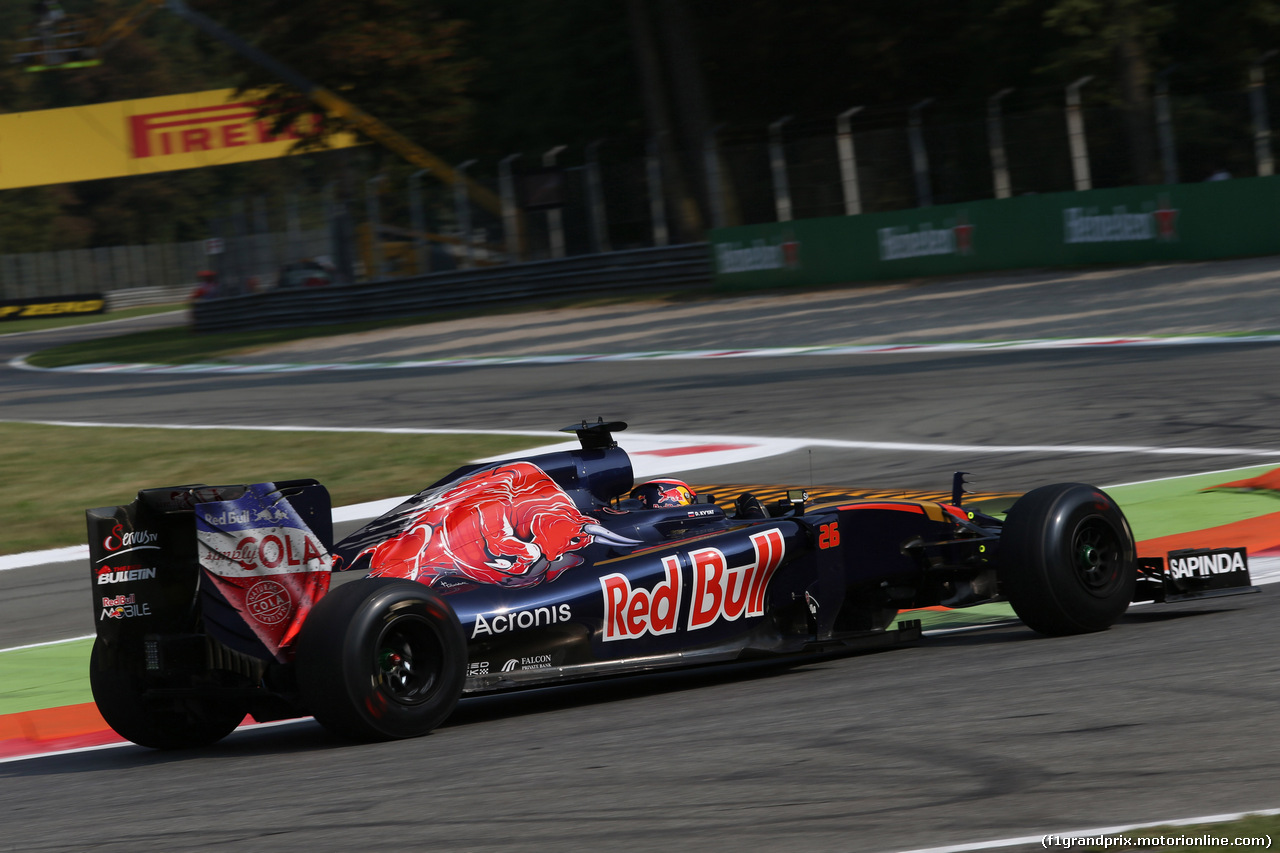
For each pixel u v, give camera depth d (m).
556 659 19.95
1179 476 37.66
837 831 13.23
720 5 135.75
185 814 15.83
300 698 18.56
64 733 23.08
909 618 27.12
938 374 62.91
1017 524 22.42
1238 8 115.81
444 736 18.97
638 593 20.59
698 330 93.56
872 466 43.31
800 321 91.31
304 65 140.88
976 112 129.38
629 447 50.62
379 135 140.38
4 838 15.59
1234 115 103.88
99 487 48.44
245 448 55.72
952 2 126.19
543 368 82.81
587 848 13.26
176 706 20.38
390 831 14.28
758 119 140.75
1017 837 12.62
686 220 121.56
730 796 14.66
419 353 101.44
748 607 21.67
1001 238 102.06
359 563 20.05
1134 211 96.25
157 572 19.81
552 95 138.88
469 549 20.61
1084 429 46.69
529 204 126.75
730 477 43.03
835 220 108.56
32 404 86.94
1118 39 105.00
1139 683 18.28
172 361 117.94
